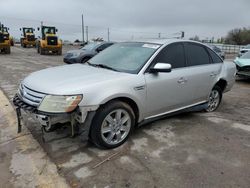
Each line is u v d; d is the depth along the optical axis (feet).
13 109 16.22
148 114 12.69
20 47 117.80
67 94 9.73
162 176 9.37
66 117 10.12
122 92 10.94
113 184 8.83
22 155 10.58
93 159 10.39
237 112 17.71
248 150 11.69
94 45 40.40
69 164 9.98
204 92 15.81
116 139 11.43
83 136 10.43
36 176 9.18
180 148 11.63
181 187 8.80
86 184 8.78
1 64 41.86
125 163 10.16
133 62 12.70
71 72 12.03
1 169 9.54
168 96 13.25
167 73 12.99
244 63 30.83
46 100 9.74
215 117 16.28
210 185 8.96
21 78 28.09
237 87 28.35
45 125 9.89
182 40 14.64
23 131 12.86
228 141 12.60
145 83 11.89
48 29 78.28
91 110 10.19
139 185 8.83
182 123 14.87
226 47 124.16
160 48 13.14
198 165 10.22
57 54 76.69
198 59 15.40
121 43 15.28
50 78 11.09
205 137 12.98
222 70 17.01
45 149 11.10
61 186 8.64
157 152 11.16
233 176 9.54
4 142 11.69
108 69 12.68
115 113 11.18
